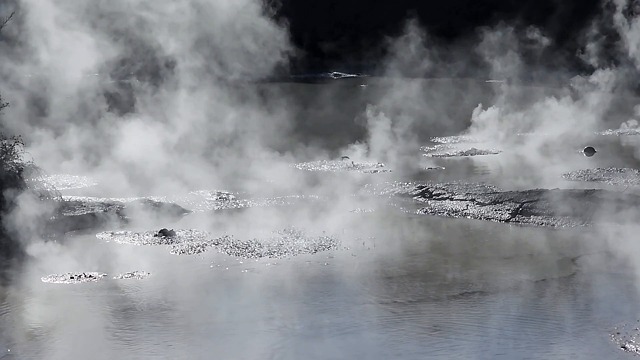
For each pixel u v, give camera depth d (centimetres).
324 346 1664
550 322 1777
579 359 1587
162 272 2184
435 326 1758
